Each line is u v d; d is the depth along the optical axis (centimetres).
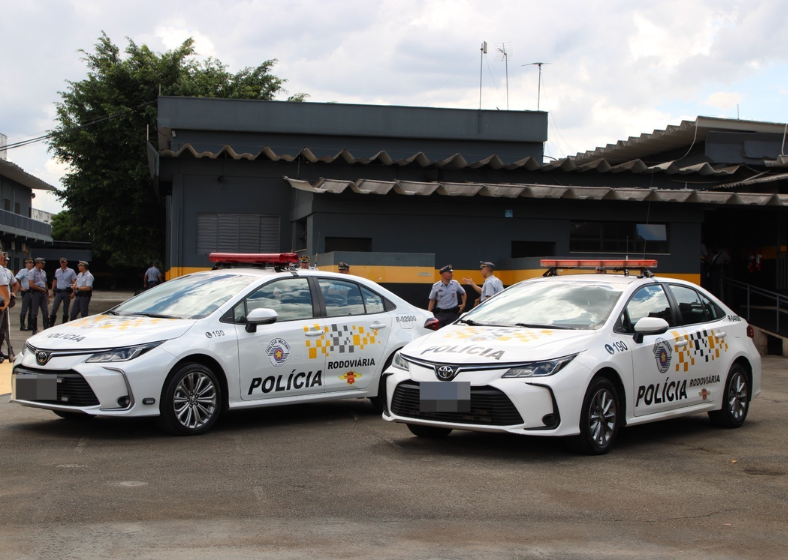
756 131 2198
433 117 2352
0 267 1309
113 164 3331
